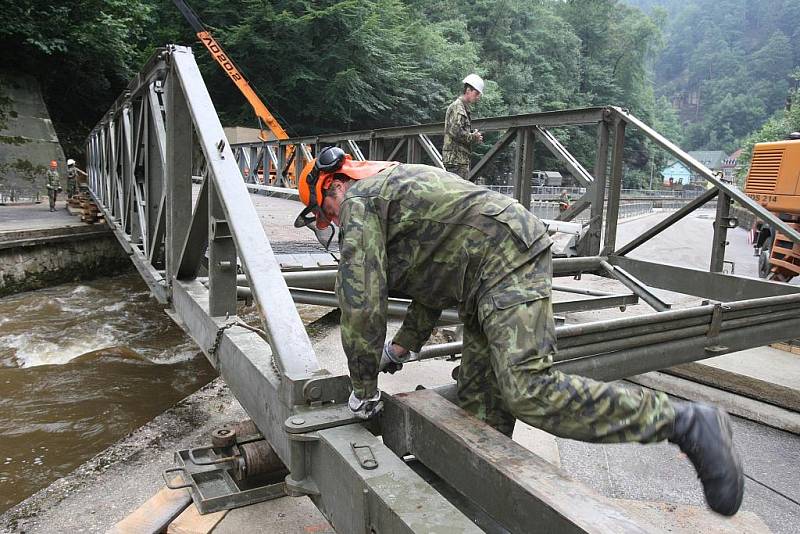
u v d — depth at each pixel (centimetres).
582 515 128
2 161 1964
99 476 319
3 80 2084
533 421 164
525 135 584
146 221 511
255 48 2883
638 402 157
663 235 1830
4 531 271
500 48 4884
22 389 577
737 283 442
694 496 296
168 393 570
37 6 2214
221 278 295
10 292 1065
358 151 943
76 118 2600
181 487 258
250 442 276
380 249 176
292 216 806
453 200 178
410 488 146
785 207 816
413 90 3341
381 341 174
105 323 870
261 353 241
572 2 6681
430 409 185
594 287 797
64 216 1438
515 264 175
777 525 277
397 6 3412
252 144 1480
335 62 3006
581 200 546
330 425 179
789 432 374
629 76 6819
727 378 416
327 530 254
